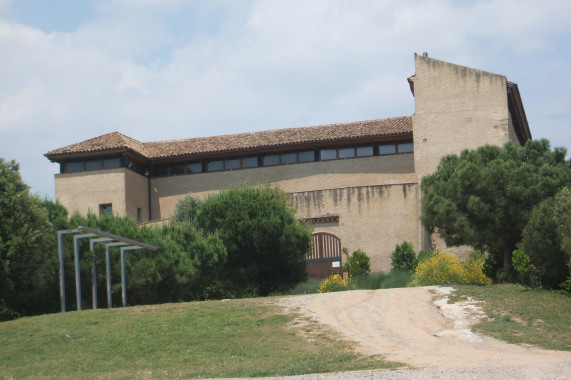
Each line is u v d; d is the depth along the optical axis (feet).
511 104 146.10
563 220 80.94
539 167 91.97
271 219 123.95
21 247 92.99
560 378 37.50
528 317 70.44
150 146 165.58
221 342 66.54
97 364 61.46
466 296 80.59
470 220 92.07
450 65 140.77
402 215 136.26
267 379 43.37
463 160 98.27
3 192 95.25
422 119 140.97
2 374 58.44
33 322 78.74
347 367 50.21
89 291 104.27
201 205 130.82
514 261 87.81
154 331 71.92
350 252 137.39
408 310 75.61
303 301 83.87
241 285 130.31
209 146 157.07
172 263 110.11
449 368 44.21
